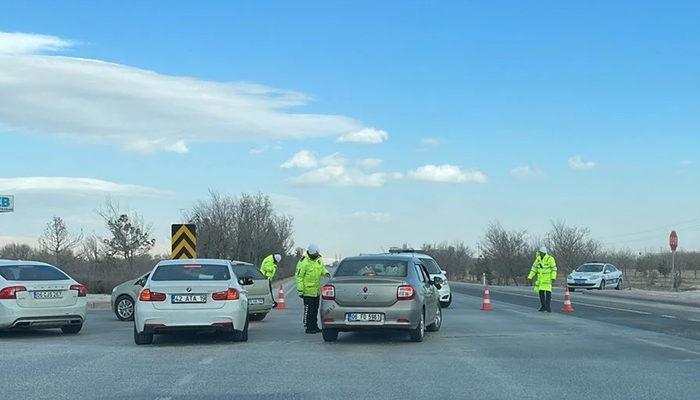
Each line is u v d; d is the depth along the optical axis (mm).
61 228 45562
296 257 81875
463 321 19516
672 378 10039
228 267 14547
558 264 67812
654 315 22219
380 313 13641
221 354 12414
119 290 20203
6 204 23953
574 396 8773
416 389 9180
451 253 87250
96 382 9641
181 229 24125
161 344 13922
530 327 17672
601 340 14719
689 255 82250
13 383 9562
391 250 27562
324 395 8789
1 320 14742
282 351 12836
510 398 8641
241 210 49906
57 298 15391
